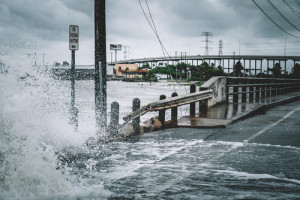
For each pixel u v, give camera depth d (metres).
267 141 6.99
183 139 7.39
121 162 5.40
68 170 4.85
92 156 5.80
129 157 5.75
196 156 5.75
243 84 15.78
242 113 11.00
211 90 12.20
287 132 8.06
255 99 17.02
